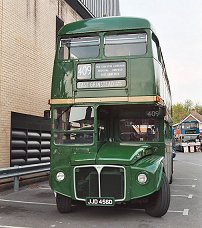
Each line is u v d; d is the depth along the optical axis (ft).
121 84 27.86
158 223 25.41
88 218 26.76
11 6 42.32
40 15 49.88
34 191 38.99
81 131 28.09
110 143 29.91
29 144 46.85
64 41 29.58
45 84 51.29
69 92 28.53
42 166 42.68
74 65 28.76
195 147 185.06
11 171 36.96
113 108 30.07
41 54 50.08
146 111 30.55
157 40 30.45
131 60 28.04
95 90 28.14
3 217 26.94
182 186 46.16
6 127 41.06
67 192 25.91
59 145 28.30
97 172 25.38
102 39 28.86
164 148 30.48
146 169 25.04
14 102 42.88
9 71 41.81
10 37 42.06
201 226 24.70
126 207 28.48
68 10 60.29
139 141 30.50
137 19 28.91
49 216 27.35
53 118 28.76
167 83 44.73
